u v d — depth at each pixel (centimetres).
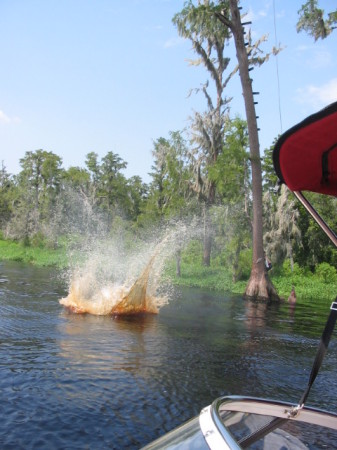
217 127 3828
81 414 671
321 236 4669
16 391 739
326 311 2159
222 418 321
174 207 3562
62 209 6234
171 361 983
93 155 6906
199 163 3575
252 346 1206
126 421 659
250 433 338
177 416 691
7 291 1872
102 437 605
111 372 873
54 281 2389
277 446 341
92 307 1519
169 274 3362
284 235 4112
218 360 1027
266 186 5341
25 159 6688
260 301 2458
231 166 3095
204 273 3556
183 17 3328
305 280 3862
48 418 649
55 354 966
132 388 795
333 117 297
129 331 1259
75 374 844
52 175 6644
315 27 2745
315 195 4481
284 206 4116
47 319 1336
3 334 1112
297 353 1167
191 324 1464
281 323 1655
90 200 6475
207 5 3173
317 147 327
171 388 811
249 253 3609
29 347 1009
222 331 1391
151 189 4728
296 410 354
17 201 8144
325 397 827
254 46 3294
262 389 845
